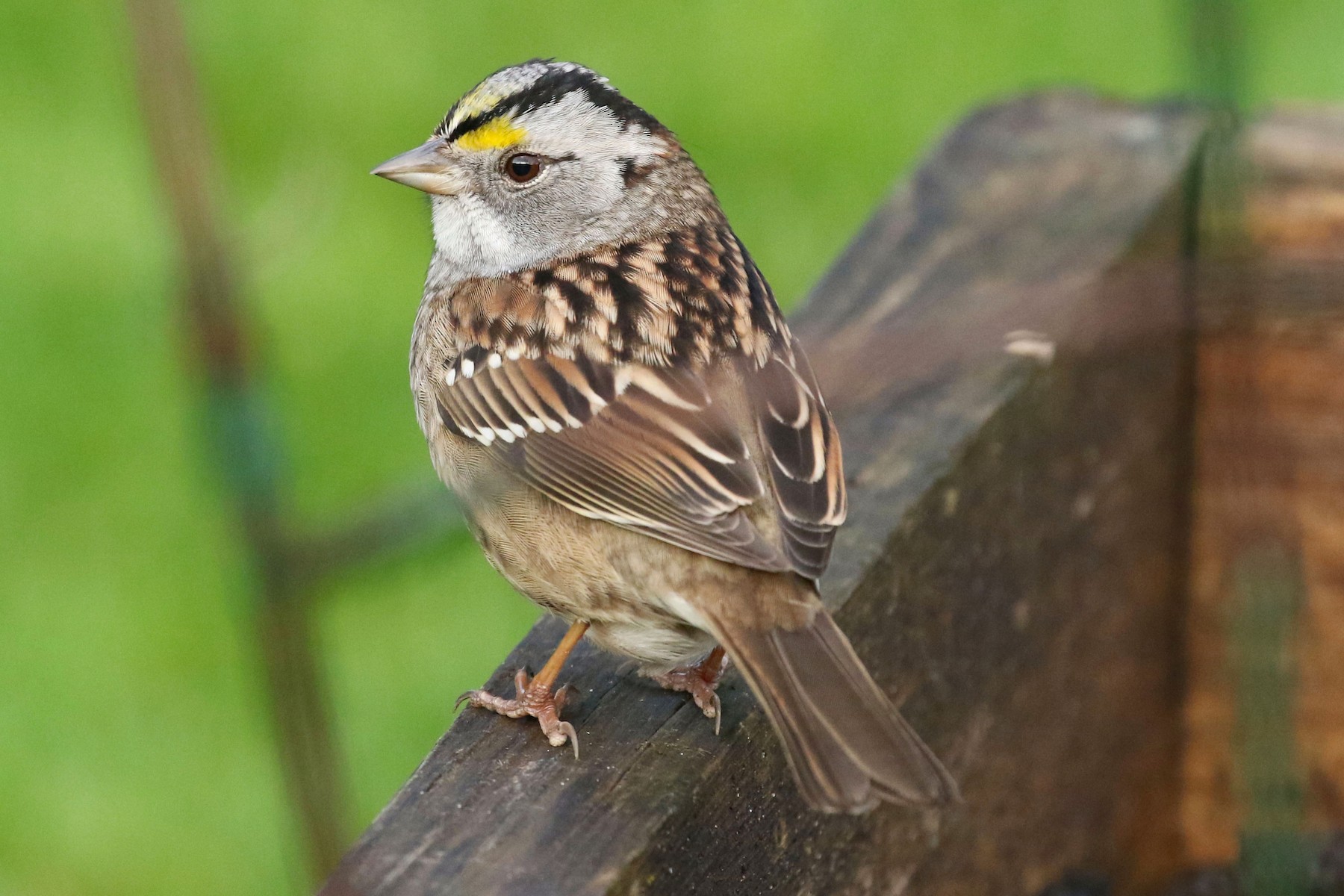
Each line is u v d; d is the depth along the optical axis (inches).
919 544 247.4
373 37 560.7
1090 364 281.0
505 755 205.2
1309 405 288.8
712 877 205.0
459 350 253.9
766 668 205.9
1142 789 315.9
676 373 235.9
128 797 397.7
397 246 497.7
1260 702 243.0
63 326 486.9
